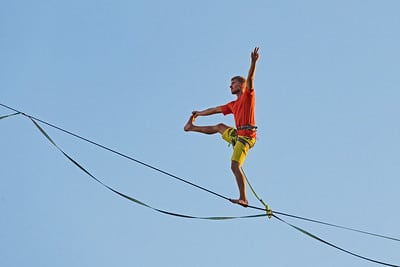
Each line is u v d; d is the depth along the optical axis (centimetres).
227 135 2475
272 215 2470
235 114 2473
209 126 2522
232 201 2398
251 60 2384
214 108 2514
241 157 2441
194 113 2534
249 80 2420
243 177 2431
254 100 2458
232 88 2509
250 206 2416
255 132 2462
